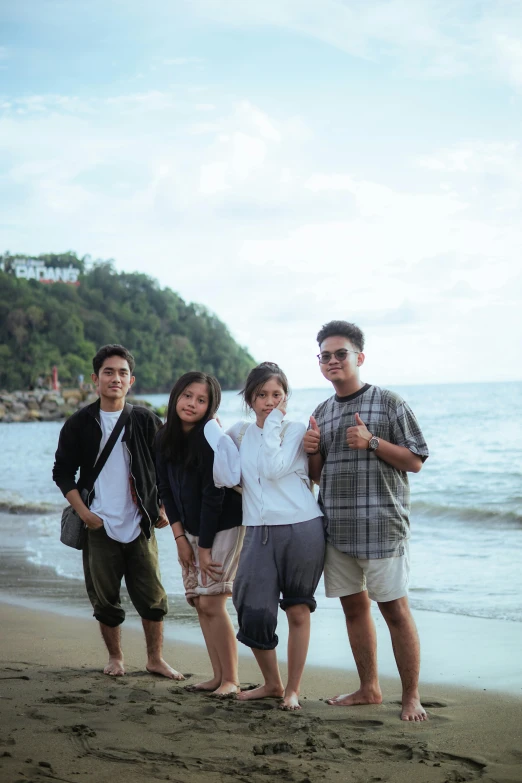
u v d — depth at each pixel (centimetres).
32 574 788
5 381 12444
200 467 393
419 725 344
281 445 382
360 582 383
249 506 382
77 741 315
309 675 445
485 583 680
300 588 376
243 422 405
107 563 427
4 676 429
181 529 404
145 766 288
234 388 15712
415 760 297
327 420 388
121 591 715
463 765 293
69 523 433
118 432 427
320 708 372
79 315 14288
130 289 15812
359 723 347
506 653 478
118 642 443
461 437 2719
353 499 371
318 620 580
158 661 441
